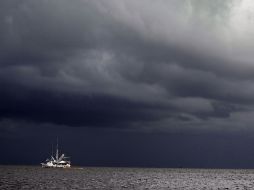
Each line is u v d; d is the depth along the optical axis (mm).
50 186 160750
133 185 178250
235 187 180250
